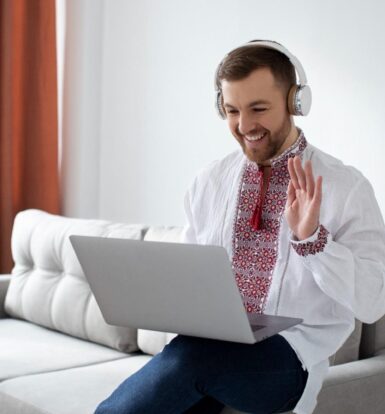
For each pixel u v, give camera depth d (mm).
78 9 3910
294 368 1668
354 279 1590
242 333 1494
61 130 4066
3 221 3863
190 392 1583
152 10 3580
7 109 3830
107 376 2275
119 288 1621
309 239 1543
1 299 3137
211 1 3256
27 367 2379
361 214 1691
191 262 1467
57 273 2920
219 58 3225
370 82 2623
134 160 3725
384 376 1952
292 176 1585
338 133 2740
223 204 1880
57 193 4023
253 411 1668
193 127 3373
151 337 2479
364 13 2633
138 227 2727
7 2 3791
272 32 2979
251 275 1791
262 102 1681
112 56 3844
